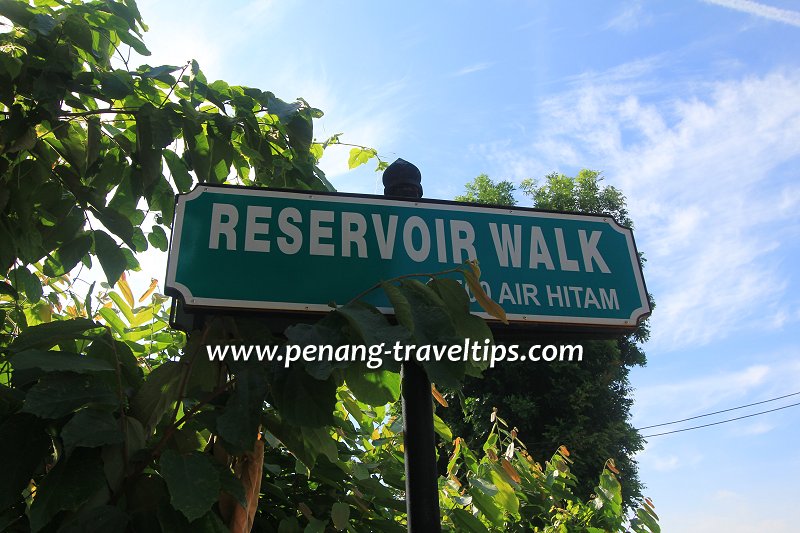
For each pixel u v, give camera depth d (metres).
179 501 1.04
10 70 1.75
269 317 1.35
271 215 1.44
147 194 1.86
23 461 1.11
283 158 2.19
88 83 1.81
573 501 3.47
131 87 1.95
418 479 1.26
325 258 1.41
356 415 2.15
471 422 9.70
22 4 1.82
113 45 2.08
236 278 1.34
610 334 1.52
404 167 1.68
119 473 1.15
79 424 1.08
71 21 1.80
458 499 2.53
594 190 13.34
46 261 2.07
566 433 9.32
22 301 2.31
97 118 1.87
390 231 1.49
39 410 1.07
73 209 1.94
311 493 1.99
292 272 1.38
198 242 1.37
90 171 1.93
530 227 1.59
